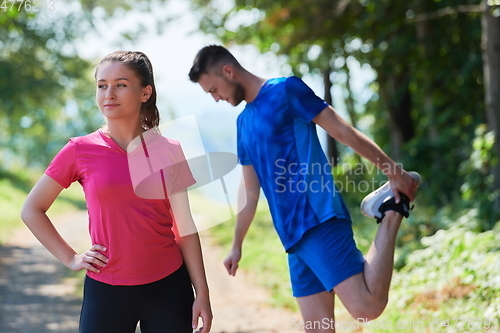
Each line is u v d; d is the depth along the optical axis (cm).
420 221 1202
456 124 1576
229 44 1789
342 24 1603
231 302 959
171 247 354
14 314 855
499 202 986
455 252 792
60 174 342
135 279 342
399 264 953
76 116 6675
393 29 1533
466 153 1493
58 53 2669
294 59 1814
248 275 1198
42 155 7425
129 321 346
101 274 343
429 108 1605
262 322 809
